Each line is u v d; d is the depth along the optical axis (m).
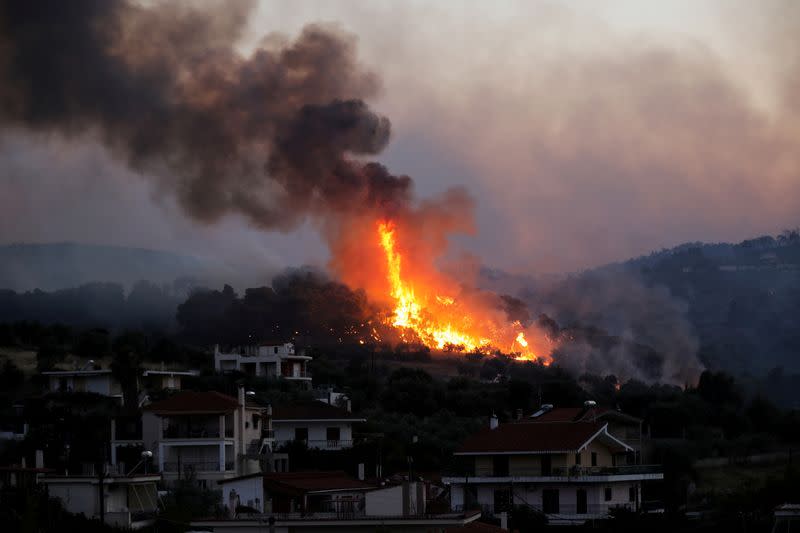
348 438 118.56
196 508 81.25
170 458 105.06
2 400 129.62
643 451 108.12
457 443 119.62
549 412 107.81
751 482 104.50
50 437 108.69
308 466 111.62
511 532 66.62
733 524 87.81
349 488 84.38
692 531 87.12
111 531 73.62
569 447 90.75
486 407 147.12
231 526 68.56
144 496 83.38
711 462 123.69
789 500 89.94
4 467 87.62
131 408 120.69
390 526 67.12
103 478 78.50
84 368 139.25
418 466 112.00
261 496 84.19
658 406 143.75
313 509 82.56
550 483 91.12
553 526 87.81
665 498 99.25
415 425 131.38
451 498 93.12
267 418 113.94
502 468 92.19
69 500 79.94
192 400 107.88
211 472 104.25
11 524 70.75
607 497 92.25
